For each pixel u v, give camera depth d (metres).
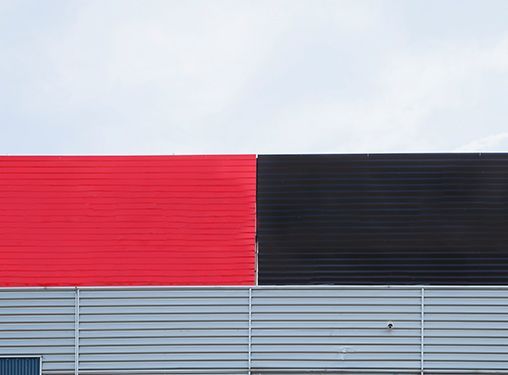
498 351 12.60
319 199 14.55
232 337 12.76
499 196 14.43
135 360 12.68
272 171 14.97
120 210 14.44
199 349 12.73
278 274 13.72
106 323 12.73
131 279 13.46
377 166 14.86
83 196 14.66
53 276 13.47
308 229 14.20
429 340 12.68
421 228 14.13
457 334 12.67
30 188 14.74
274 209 14.45
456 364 12.60
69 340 12.66
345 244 13.99
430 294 12.78
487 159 14.80
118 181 14.92
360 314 12.77
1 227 14.10
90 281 13.42
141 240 14.01
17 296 12.71
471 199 14.42
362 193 14.58
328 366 12.68
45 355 12.62
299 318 12.77
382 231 14.13
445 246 13.92
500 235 14.02
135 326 12.74
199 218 14.34
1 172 14.98
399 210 14.35
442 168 14.77
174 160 15.30
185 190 14.78
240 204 14.55
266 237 14.09
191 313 12.79
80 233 14.09
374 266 13.73
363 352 12.70
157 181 14.94
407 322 12.73
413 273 13.65
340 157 15.02
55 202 14.54
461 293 12.76
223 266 13.67
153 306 12.79
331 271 13.71
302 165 15.00
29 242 13.91
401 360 12.66
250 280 13.48
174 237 14.06
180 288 12.84
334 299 12.81
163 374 12.67
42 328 12.66
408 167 14.82
